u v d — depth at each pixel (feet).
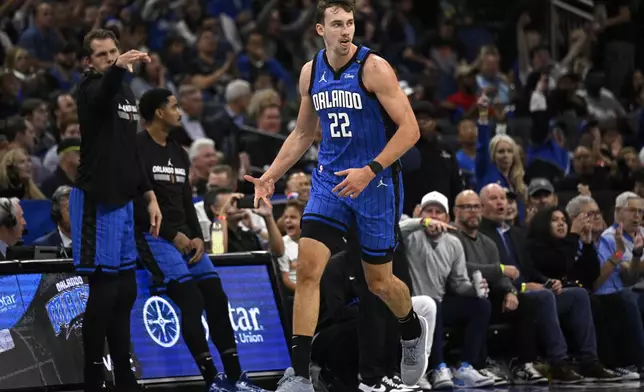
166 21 122.72
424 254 64.54
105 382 53.83
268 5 129.49
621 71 135.33
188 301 55.21
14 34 112.06
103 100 49.24
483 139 80.18
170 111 56.13
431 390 61.77
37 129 84.94
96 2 118.32
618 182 91.25
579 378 65.98
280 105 102.99
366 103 46.06
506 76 127.54
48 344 54.70
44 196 72.02
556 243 70.95
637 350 70.59
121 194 50.90
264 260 61.52
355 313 60.39
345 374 61.72
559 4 142.92
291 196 68.54
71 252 59.06
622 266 73.31
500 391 61.21
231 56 109.19
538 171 94.99
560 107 107.34
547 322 66.33
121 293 52.16
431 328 60.64
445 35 134.41
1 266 54.70
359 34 133.18
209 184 70.74
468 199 67.46
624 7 140.46
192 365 57.72
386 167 45.06
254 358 59.16
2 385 52.85
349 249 58.95
